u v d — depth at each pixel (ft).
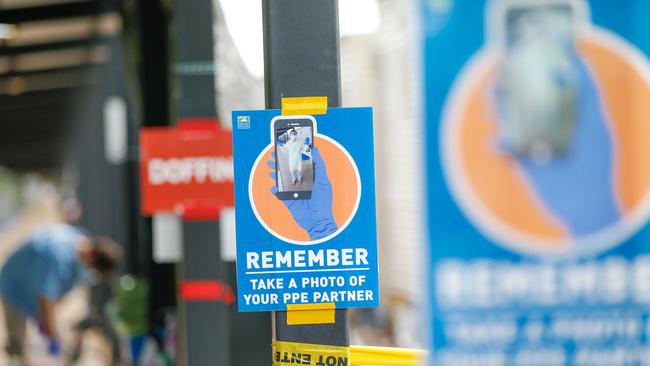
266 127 9.65
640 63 9.44
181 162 17.22
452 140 9.41
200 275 17.22
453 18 9.53
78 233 41.83
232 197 17.25
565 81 9.45
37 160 109.19
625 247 9.50
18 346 40.42
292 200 9.63
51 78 71.26
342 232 9.65
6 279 40.11
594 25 9.45
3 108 85.61
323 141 9.67
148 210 17.17
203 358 17.12
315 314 9.67
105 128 55.57
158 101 34.40
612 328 9.48
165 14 34.40
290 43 9.87
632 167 9.41
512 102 9.42
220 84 17.71
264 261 9.63
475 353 9.55
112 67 52.26
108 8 44.93
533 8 9.39
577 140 9.49
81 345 39.22
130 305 33.71
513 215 9.46
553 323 9.52
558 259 9.47
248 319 22.07
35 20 46.75
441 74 9.56
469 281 9.52
